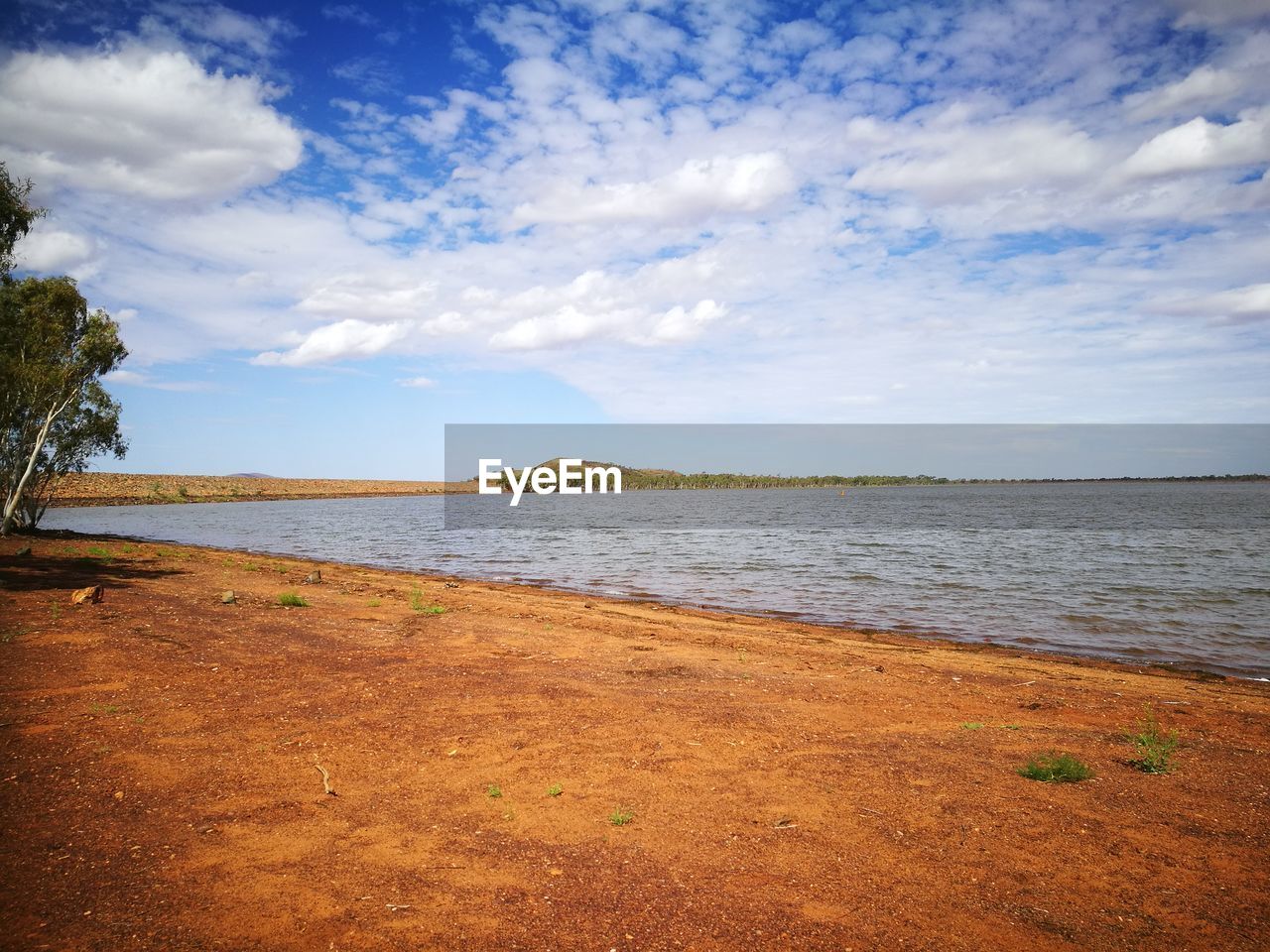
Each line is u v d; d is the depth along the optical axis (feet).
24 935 11.93
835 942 12.30
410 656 35.81
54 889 13.53
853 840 16.34
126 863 14.65
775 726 25.59
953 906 13.52
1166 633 54.34
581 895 13.74
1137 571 92.79
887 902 13.65
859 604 67.21
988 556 112.88
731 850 15.80
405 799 18.35
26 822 16.37
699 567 98.27
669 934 12.47
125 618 41.81
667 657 38.24
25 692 26.63
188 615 44.21
